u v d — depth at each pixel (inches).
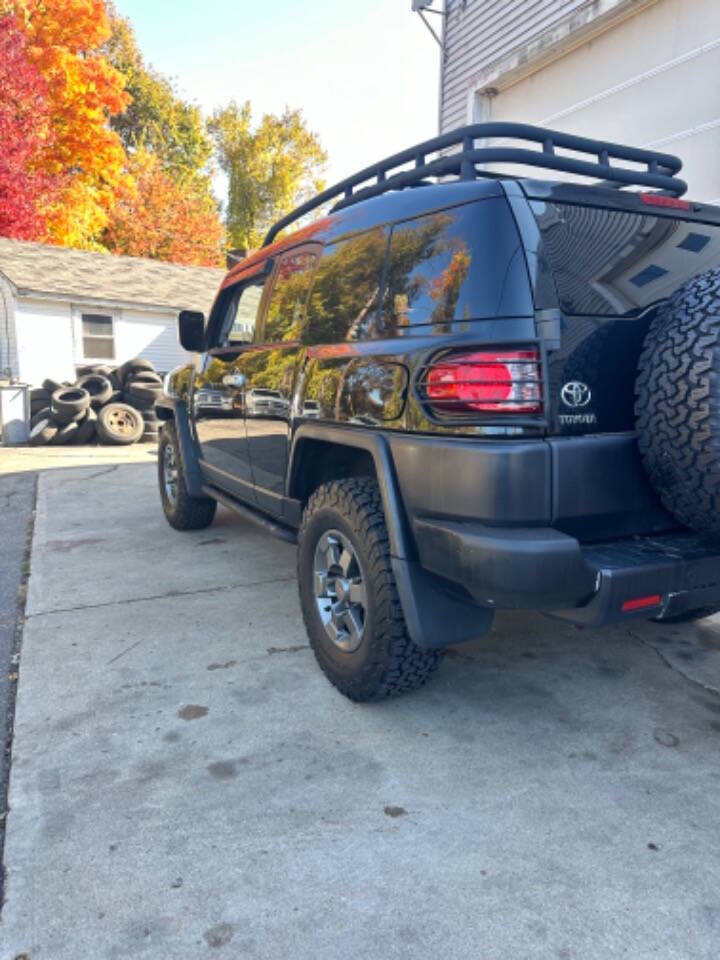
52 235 949.8
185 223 1272.1
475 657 127.4
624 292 88.6
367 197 119.2
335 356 109.3
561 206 87.1
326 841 78.9
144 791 88.3
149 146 1537.9
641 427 84.6
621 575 78.9
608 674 120.7
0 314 589.9
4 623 147.3
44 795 87.6
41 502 271.4
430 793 87.5
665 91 231.5
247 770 92.6
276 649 131.5
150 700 111.9
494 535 79.3
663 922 67.4
